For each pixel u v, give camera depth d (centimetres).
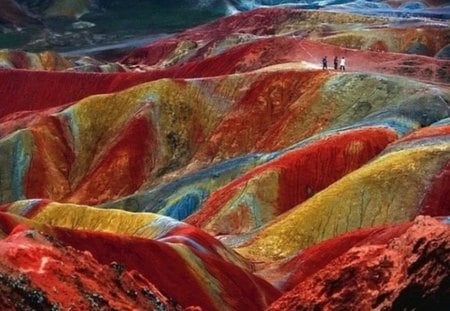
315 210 6262
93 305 2900
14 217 4738
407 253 2772
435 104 8188
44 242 3266
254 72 9881
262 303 4734
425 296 2553
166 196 8031
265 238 6206
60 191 9394
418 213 6025
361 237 5472
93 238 4575
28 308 2673
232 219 6994
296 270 5406
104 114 10062
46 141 9794
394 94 8656
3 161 9556
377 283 2809
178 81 10106
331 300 2903
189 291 4431
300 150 7719
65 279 2973
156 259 4547
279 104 9344
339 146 7581
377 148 7506
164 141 9588
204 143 9506
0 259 2895
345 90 8950
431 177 6244
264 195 7206
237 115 9469
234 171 8088
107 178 9269
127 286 3306
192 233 5416
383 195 6194
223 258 5312
